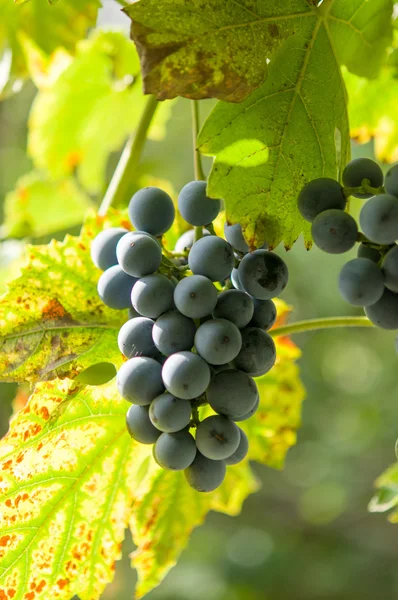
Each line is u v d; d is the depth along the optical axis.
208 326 0.54
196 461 0.56
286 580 1.78
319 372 1.98
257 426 0.70
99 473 0.63
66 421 0.62
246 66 0.56
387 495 0.65
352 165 0.56
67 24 0.78
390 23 0.64
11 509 0.61
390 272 0.54
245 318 0.55
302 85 0.58
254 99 0.57
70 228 0.95
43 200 0.91
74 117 0.91
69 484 0.62
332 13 0.60
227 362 0.54
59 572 0.63
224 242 0.55
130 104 0.90
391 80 0.69
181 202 0.56
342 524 1.90
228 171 0.56
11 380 0.60
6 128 1.52
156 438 0.56
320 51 0.59
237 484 0.71
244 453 0.57
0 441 0.60
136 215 0.57
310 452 1.98
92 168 0.96
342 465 1.93
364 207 0.54
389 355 1.96
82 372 0.63
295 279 1.66
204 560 1.73
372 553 1.83
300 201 0.56
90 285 0.63
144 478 0.67
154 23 0.55
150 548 0.69
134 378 0.55
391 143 0.72
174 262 0.58
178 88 0.55
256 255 0.55
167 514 0.69
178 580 1.64
